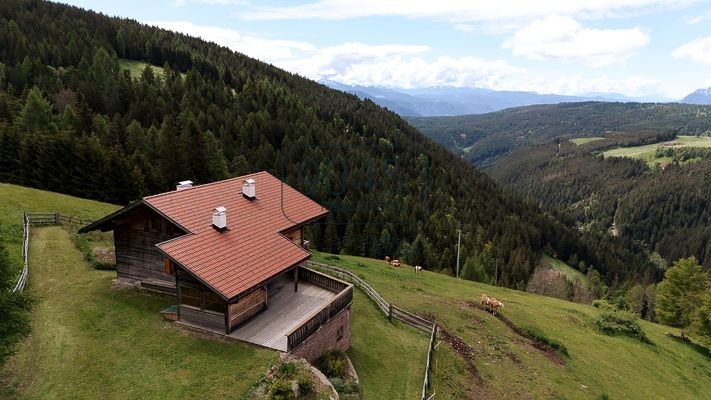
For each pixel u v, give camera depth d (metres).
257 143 122.31
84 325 23.58
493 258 106.25
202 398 18.41
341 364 23.67
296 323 24.48
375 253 99.88
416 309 38.12
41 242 37.47
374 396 23.28
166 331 23.27
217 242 24.48
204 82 141.50
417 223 112.88
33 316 24.23
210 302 23.38
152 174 73.94
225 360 20.89
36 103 79.00
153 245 27.41
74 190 65.62
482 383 28.38
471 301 45.34
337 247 98.56
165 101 119.19
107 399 18.25
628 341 47.28
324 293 28.75
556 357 36.38
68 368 20.09
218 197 28.62
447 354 30.38
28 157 63.28
